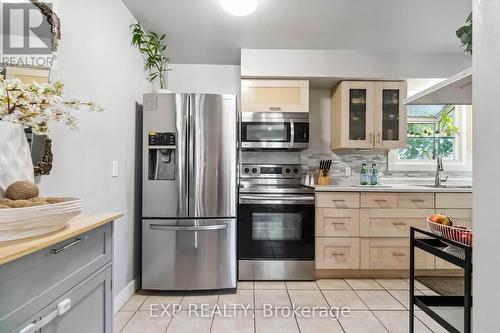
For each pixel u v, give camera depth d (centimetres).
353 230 274
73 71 158
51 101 97
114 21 207
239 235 269
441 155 346
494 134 85
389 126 310
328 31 260
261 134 294
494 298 85
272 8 224
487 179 88
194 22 246
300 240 271
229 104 245
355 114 309
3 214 78
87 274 104
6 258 67
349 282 269
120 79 218
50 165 133
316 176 336
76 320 97
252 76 297
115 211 210
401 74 299
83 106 168
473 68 94
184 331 185
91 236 107
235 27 254
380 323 195
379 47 292
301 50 297
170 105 239
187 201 240
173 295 240
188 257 240
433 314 137
